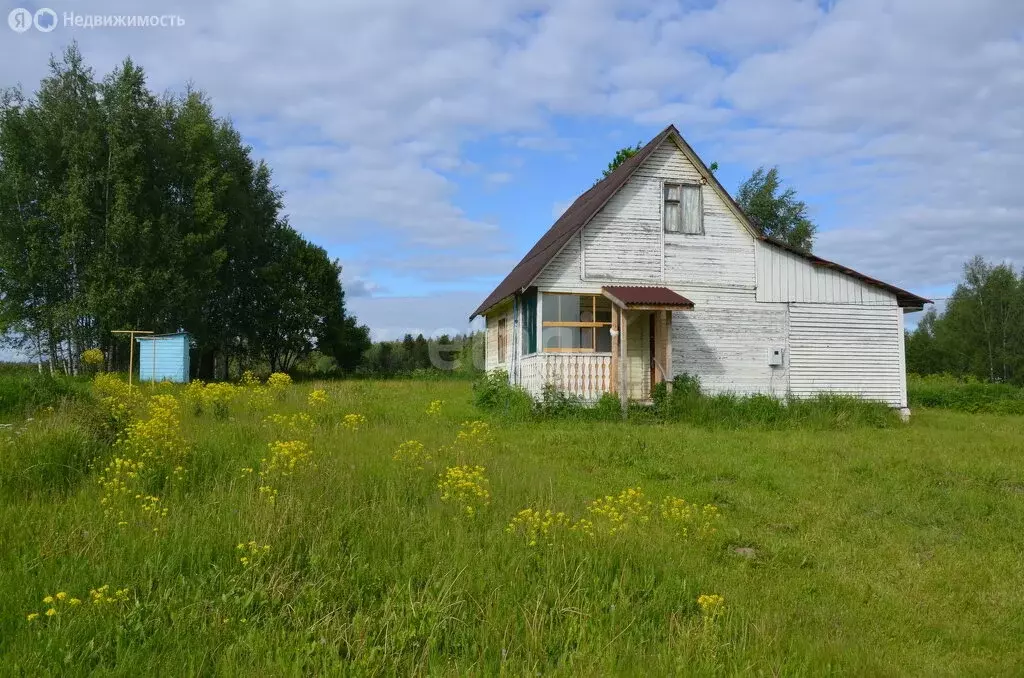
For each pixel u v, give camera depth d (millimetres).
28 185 33094
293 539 6117
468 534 6836
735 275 20594
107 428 9875
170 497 7516
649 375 20656
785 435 16547
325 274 47344
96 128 34875
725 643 5164
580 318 19922
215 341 43406
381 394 24859
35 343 35031
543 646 5020
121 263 34406
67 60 35156
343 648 4820
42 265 33531
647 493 10398
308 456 9086
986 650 5965
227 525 6418
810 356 20844
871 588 7230
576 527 7191
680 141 20266
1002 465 12875
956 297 61656
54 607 4773
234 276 44406
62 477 8109
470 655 4859
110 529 6277
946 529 9430
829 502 10414
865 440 15984
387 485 8344
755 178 48562
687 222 20438
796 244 46906
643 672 4637
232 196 42531
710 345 20328
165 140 37750
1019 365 56906
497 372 22656
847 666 5164
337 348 48312
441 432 13789
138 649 4520
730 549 8227
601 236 19938
